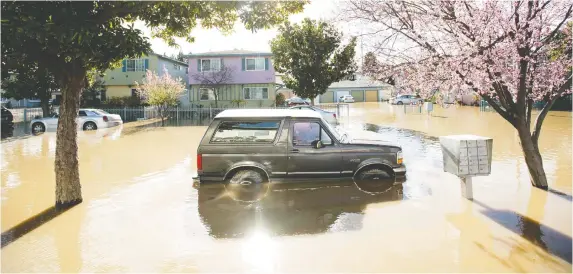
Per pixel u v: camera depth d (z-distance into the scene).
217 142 7.82
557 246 5.27
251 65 32.94
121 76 33.28
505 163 10.66
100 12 7.14
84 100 30.16
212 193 8.00
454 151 7.28
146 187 8.70
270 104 33.12
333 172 7.93
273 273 4.65
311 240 5.61
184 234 5.88
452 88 7.46
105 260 5.04
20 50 6.71
